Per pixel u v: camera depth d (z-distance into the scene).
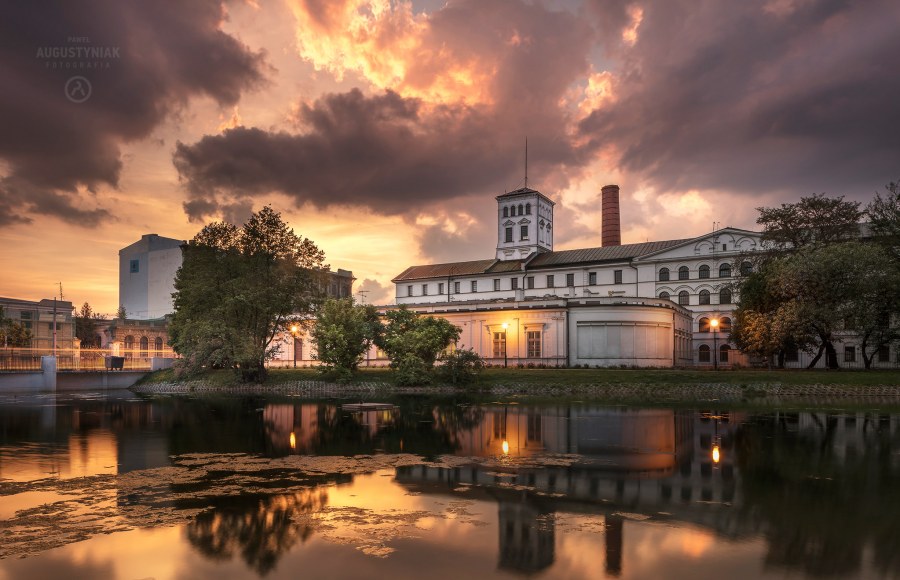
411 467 17.75
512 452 20.50
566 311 61.34
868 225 69.12
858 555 10.24
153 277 112.00
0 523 11.93
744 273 78.19
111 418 32.34
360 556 10.09
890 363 70.19
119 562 9.82
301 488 14.93
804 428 26.92
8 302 92.81
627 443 22.55
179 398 47.91
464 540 10.91
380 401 42.91
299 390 55.38
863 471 17.22
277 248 59.59
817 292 50.81
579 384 49.19
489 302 67.75
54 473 16.94
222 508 13.03
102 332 106.06
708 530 11.59
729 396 45.53
